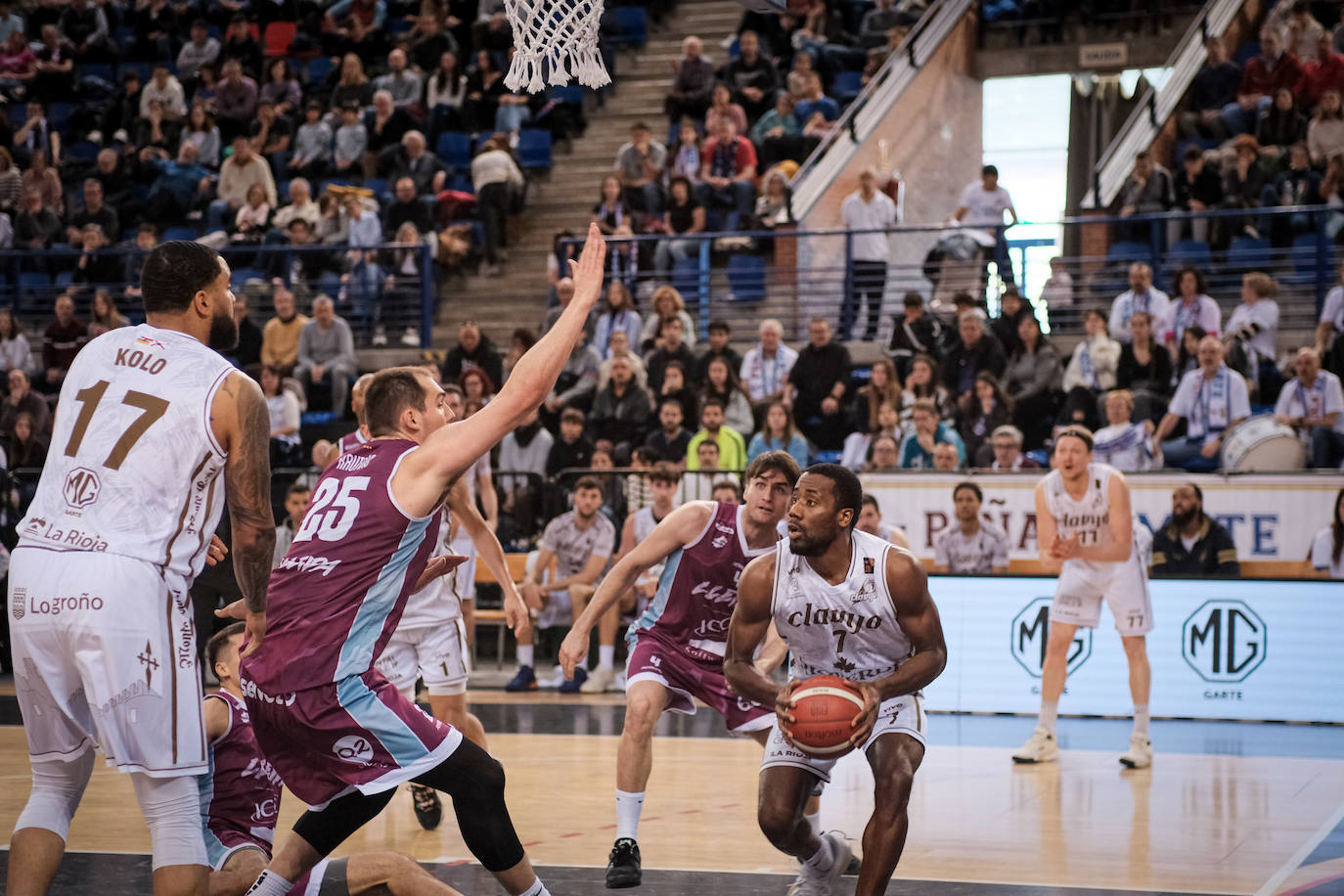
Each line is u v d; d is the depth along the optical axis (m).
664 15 21.92
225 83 21.53
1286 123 17.08
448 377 15.67
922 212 20.53
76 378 4.02
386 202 19.14
